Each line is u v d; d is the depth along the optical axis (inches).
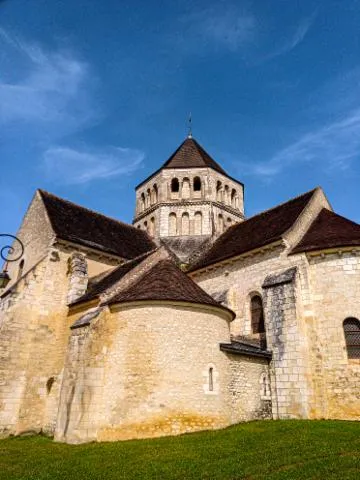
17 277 965.8
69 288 806.5
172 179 1242.0
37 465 416.5
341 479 317.1
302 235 813.2
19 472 392.5
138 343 569.6
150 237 1197.1
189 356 574.9
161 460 402.3
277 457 396.8
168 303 589.9
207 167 1238.3
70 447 494.9
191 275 956.0
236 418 603.5
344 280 689.6
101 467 389.4
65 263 855.7
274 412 655.8
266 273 786.2
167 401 541.6
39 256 893.8
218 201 1227.9
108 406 546.3
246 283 822.5
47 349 769.6
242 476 343.0
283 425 556.1
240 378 631.2
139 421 530.6
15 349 743.1
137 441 498.9
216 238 1136.8
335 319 677.9
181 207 1195.9
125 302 594.2
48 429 698.8
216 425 564.7
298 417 627.8
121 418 535.2
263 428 545.0
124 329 584.1
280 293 708.0
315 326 683.4
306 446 434.6
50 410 717.9
